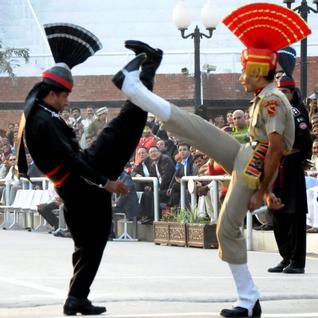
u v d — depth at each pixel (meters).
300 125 14.66
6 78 40.12
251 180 10.02
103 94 39.47
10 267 16.00
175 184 22.55
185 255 18.56
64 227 24.97
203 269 15.61
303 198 14.74
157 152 23.38
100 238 10.39
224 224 10.10
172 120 9.86
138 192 23.73
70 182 10.17
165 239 21.88
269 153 10.11
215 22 30.36
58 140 10.00
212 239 20.55
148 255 18.56
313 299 11.87
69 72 10.20
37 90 10.12
